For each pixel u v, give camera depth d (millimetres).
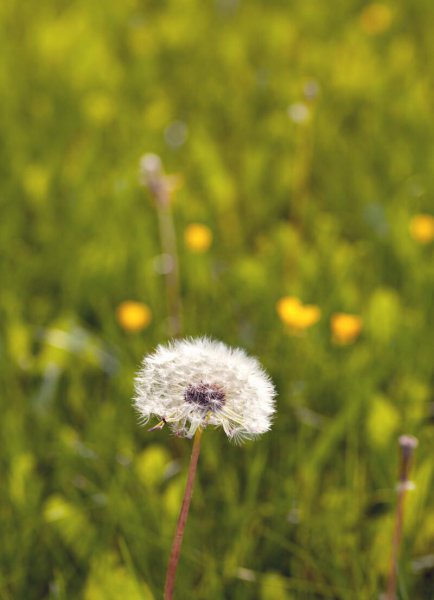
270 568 815
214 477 858
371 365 922
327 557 807
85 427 902
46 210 1104
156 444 885
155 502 824
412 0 1677
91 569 789
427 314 990
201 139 1226
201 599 787
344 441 881
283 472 856
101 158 1199
